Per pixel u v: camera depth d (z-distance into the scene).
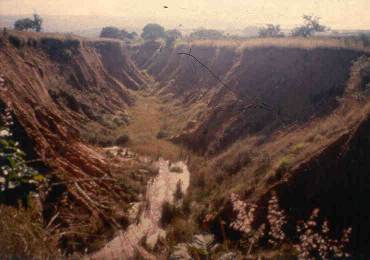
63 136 23.17
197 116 36.97
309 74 29.39
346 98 23.30
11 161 4.18
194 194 21.53
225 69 43.81
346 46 29.91
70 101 35.38
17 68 29.58
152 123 41.78
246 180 19.09
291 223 13.12
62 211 13.83
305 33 65.06
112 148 30.66
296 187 14.70
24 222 5.48
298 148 18.27
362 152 14.27
